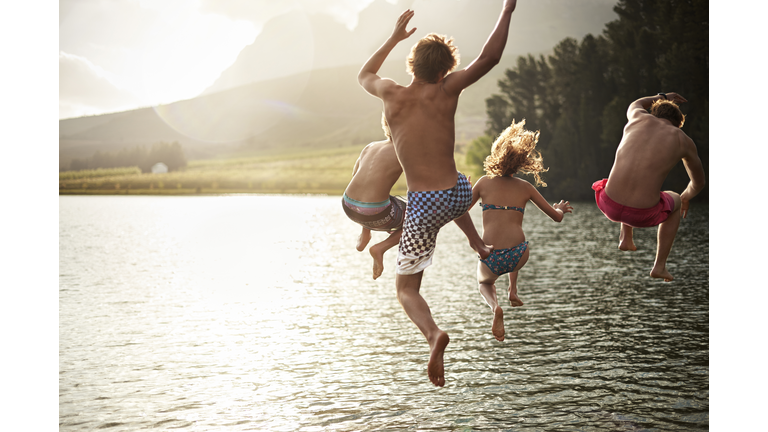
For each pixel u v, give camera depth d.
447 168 4.41
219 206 65.81
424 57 4.39
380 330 10.73
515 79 76.00
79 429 6.44
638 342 9.43
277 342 9.96
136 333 10.64
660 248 5.41
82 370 8.49
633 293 13.48
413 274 4.63
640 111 5.52
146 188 118.12
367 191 5.05
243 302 13.48
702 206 47.03
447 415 6.69
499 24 4.30
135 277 17.31
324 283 16.16
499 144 5.79
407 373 8.22
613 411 6.70
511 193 5.74
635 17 61.97
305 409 6.95
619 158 5.34
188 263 20.55
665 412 6.63
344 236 31.67
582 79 65.62
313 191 108.88
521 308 12.17
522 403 7.00
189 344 9.87
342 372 8.30
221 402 7.22
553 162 66.31
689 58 51.75
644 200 5.16
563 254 20.89
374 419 6.62
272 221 43.31
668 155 5.12
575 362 8.48
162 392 7.59
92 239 29.61
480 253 5.55
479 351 9.14
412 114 4.41
